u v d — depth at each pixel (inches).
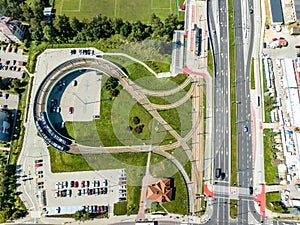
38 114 6304.1
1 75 6722.4
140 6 7204.7
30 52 6889.8
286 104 6417.3
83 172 6048.2
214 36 6978.4
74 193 5920.3
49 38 6806.1
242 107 6451.8
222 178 6003.9
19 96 6555.1
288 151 6112.2
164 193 5767.7
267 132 6259.8
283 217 5753.0
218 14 7140.8
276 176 5994.1
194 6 7190.0
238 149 6181.1
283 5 7086.6
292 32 6894.7
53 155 6146.7
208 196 5895.7
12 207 5846.5
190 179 5989.2
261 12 7155.5
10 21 6609.3
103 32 6899.6
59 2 7244.1
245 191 5925.2
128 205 5841.5
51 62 6811.0
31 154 6161.4
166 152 6151.6
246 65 6756.9
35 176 6028.5
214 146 6195.9
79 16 7145.7
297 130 6254.9
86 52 6835.6
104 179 5999.0
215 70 6707.7
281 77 6619.1
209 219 5772.6
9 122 6338.6
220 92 6555.1
